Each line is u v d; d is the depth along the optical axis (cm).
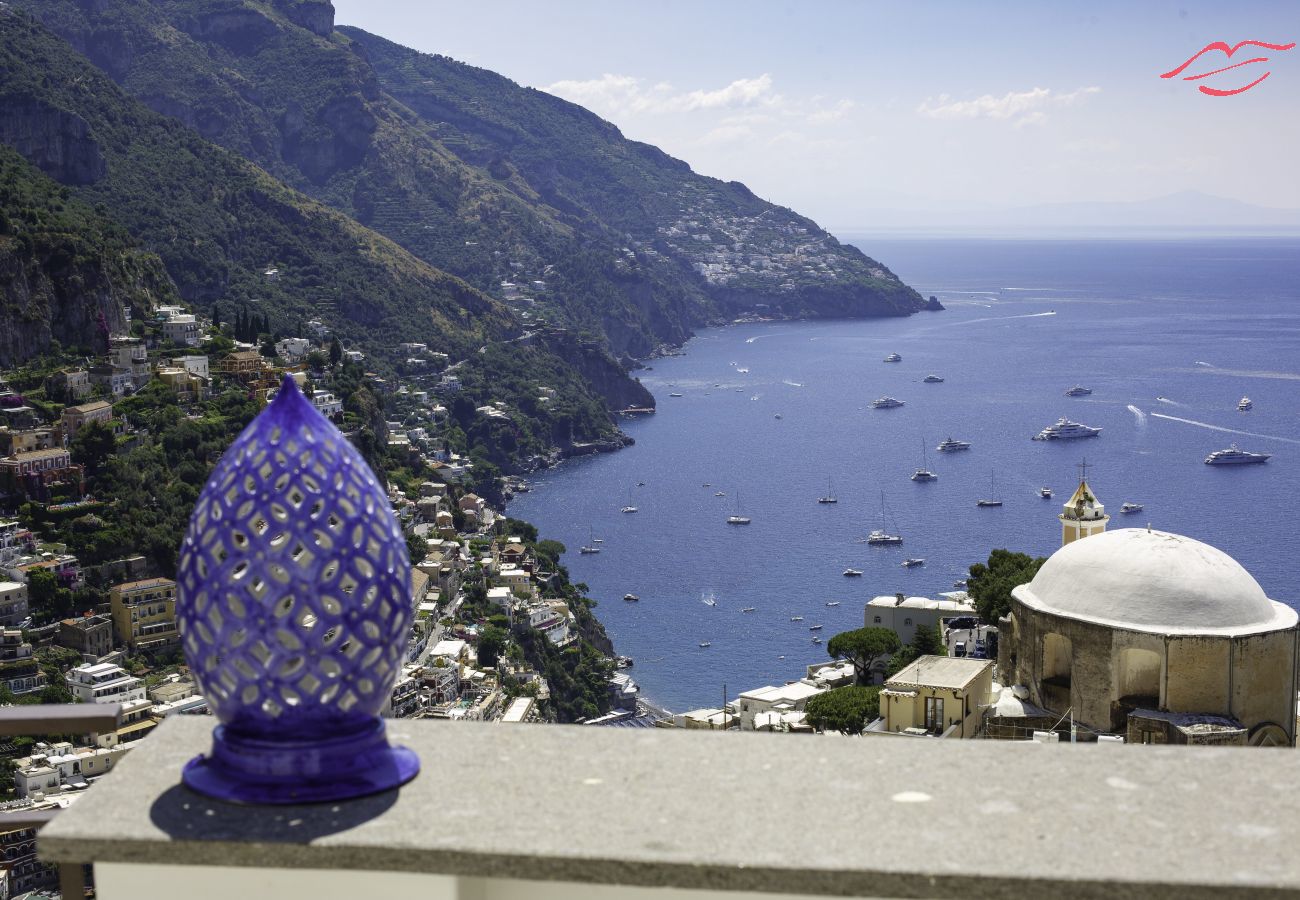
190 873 813
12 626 15925
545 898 827
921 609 8181
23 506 17925
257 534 841
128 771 895
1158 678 4175
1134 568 4212
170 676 15488
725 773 884
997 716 4306
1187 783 863
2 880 6844
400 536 889
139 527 18362
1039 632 4322
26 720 1014
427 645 17362
